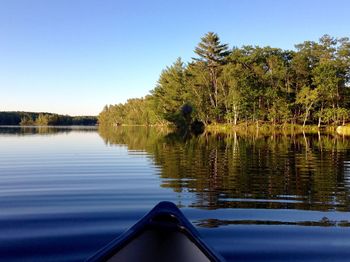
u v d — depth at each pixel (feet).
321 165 47.65
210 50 213.05
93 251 18.08
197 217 23.79
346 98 195.93
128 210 25.38
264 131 171.01
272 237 19.94
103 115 515.91
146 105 319.47
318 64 203.10
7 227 21.59
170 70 251.60
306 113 188.55
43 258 17.25
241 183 35.42
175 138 116.98
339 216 24.06
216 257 13.74
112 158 56.29
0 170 43.55
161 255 14.01
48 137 125.08
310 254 17.75
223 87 211.41
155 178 38.09
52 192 31.12
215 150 69.82
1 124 481.87
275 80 202.49
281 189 32.60
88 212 24.82
